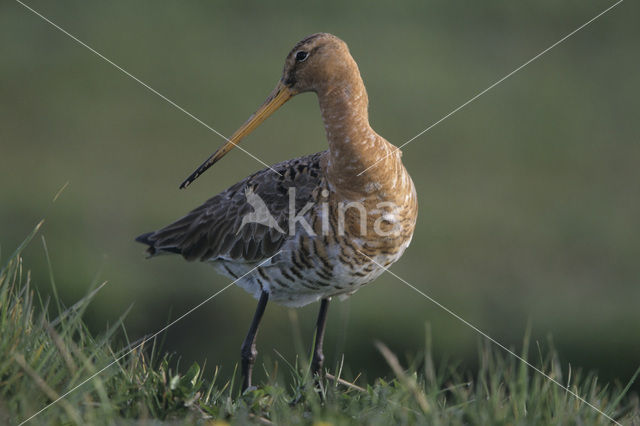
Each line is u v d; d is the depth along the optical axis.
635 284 18.09
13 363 6.27
